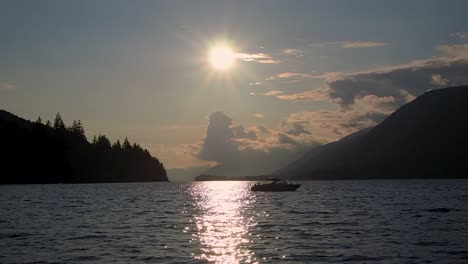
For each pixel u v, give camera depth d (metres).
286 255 46.31
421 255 45.66
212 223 75.81
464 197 148.75
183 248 50.28
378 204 119.38
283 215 90.62
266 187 196.00
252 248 50.34
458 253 46.38
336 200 141.38
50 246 51.66
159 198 159.25
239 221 79.12
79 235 60.56
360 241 54.62
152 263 42.62
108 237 58.69
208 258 44.88
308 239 56.72
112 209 107.00
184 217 87.00
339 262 42.97
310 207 112.12
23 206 114.69
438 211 93.81
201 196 175.12
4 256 45.97
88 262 43.12
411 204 116.94
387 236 58.38
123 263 42.59
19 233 62.47
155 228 68.56
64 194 178.75
